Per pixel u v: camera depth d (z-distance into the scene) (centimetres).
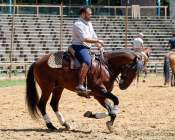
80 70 1310
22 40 4147
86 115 1322
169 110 1773
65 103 1983
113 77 1339
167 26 4716
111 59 1336
